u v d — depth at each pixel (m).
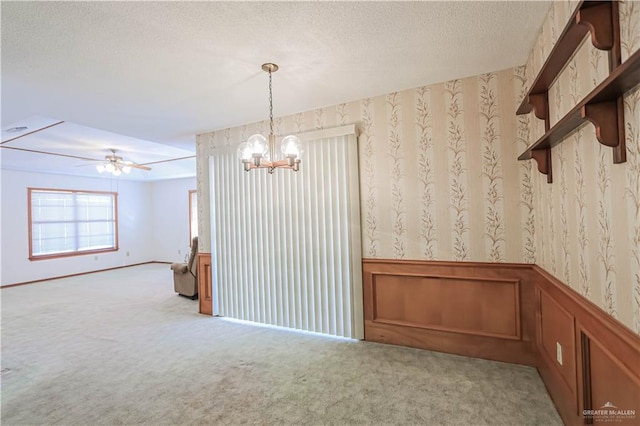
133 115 3.33
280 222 3.49
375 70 2.46
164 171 7.46
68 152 5.23
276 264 3.53
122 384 2.35
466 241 2.67
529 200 2.46
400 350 2.83
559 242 1.86
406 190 2.88
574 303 1.60
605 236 1.29
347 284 3.13
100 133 4.20
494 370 2.42
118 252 8.20
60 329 3.57
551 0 1.69
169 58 2.18
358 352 2.81
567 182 1.70
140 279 6.60
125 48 2.03
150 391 2.24
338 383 2.29
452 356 2.68
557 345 1.90
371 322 3.05
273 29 1.87
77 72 2.34
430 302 2.81
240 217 3.76
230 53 2.14
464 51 2.21
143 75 2.42
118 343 3.13
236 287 3.81
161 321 3.80
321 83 2.67
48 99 2.82
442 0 1.66
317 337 3.19
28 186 6.64
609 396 1.29
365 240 3.06
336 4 1.66
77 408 2.06
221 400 2.12
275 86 2.70
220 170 3.92
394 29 1.91
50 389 2.29
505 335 2.55
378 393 2.15
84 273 7.41
